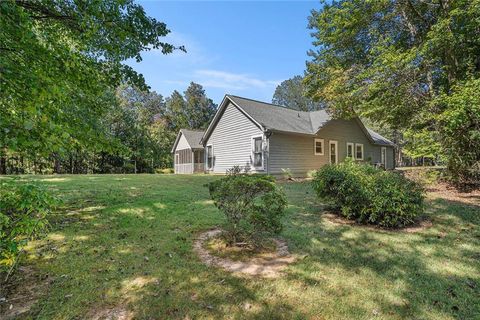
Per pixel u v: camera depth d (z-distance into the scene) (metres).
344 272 3.48
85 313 2.57
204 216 5.81
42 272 3.31
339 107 13.03
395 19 11.08
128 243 4.29
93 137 4.11
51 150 2.90
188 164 24.61
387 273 3.47
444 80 9.99
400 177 5.95
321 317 2.58
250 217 4.02
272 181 4.19
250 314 2.60
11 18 2.92
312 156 16.36
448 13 8.31
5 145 2.61
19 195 2.39
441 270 3.58
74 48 4.47
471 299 2.94
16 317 2.48
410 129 10.12
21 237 3.08
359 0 10.08
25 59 3.20
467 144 8.34
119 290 2.96
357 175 5.83
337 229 5.14
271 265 3.64
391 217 5.27
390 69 9.09
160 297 2.84
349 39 11.84
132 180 11.09
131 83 4.71
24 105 2.73
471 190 8.63
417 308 2.77
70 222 5.21
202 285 3.09
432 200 7.36
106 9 3.88
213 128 17.97
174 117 46.62
